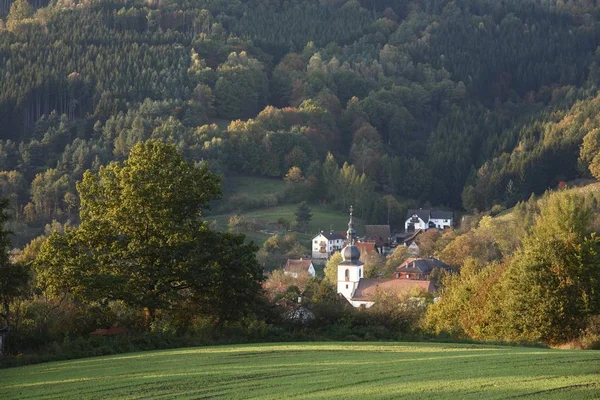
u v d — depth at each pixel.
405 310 81.25
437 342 67.50
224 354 56.44
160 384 42.78
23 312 74.12
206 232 77.06
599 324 68.94
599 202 193.62
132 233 75.75
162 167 77.62
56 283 72.56
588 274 70.94
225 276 76.31
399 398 34.81
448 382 37.72
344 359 50.03
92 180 79.38
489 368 41.41
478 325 76.44
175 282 76.75
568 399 32.75
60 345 63.06
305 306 78.69
